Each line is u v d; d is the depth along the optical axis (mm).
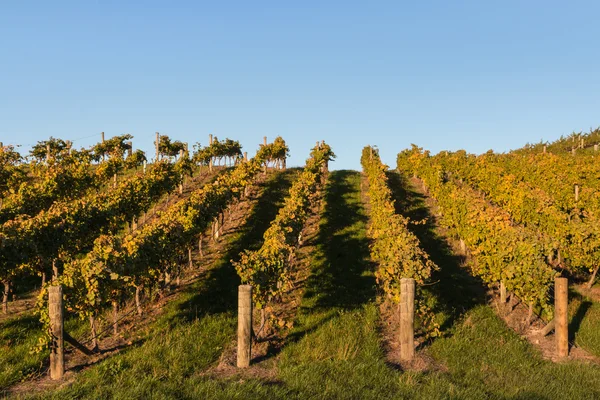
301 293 13820
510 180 23984
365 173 39125
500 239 12664
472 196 19219
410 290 9688
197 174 36531
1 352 9609
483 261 13727
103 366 8852
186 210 16812
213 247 18844
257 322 11547
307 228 21984
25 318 11742
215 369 9000
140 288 12336
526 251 11414
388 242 13742
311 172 28766
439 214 25188
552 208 17391
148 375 8375
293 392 7672
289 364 9023
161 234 13125
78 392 7656
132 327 11281
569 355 9992
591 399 7559
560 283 10047
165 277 13953
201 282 14672
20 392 8031
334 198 28578
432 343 10484
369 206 26938
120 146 38812
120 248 10984
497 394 7742
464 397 7445
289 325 10719
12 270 11938
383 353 9875
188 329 10828
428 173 29422
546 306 11094
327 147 38250
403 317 9648
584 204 20406
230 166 41688
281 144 39812
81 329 11078
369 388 7879
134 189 20828
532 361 9477
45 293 9086
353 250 18312
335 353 9562
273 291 11234
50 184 19250
